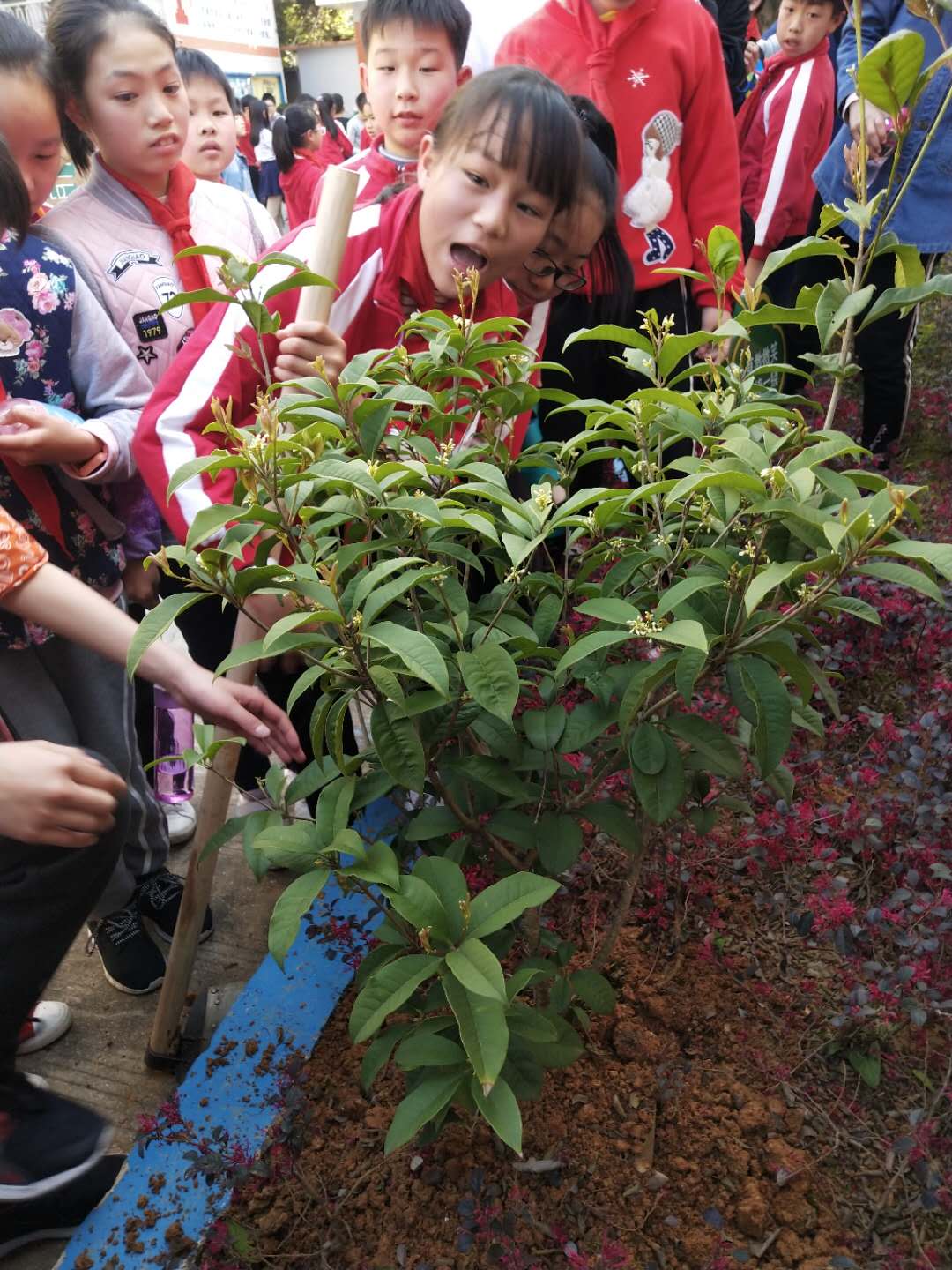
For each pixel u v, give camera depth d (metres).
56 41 1.98
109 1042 1.89
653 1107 1.53
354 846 1.10
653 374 1.37
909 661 2.32
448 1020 1.20
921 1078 1.52
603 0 2.59
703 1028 1.63
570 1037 1.32
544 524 1.21
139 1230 1.45
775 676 1.19
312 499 1.28
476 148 1.56
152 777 2.42
